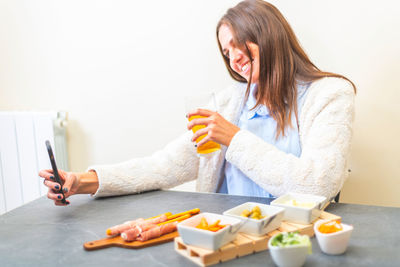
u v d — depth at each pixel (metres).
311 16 1.55
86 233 0.84
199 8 1.74
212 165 1.37
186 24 1.78
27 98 2.16
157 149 1.94
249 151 1.01
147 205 1.05
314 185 0.96
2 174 2.10
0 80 2.19
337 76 1.21
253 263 0.66
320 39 1.55
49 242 0.80
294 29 1.58
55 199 1.03
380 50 1.47
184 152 1.31
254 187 1.30
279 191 0.99
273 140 1.30
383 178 1.54
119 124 1.99
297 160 0.99
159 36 1.84
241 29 1.20
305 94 1.22
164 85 1.87
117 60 1.94
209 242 0.65
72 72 2.04
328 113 1.07
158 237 0.78
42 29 2.06
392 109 1.49
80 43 2.00
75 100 2.06
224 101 1.48
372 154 1.54
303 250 0.61
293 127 1.24
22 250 0.76
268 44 1.18
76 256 0.72
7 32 2.12
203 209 0.98
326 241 0.66
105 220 0.93
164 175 1.26
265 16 1.19
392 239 0.72
